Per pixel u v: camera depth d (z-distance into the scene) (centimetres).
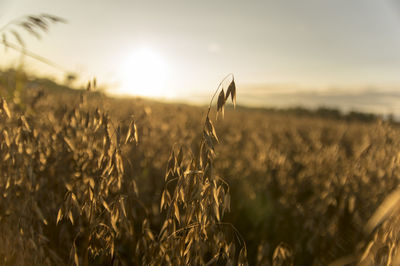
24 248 198
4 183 223
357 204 327
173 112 593
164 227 183
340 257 293
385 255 123
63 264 219
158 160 400
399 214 114
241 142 641
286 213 382
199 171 162
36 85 349
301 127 1038
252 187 446
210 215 167
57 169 271
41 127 290
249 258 299
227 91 156
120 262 211
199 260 179
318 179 447
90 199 194
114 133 198
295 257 298
